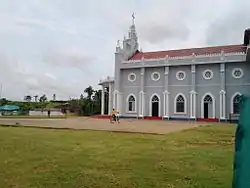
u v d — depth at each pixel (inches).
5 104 3449.8
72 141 611.8
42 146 527.8
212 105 1882.4
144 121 1660.9
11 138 647.1
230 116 1756.9
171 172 334.0
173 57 2020.2
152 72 2084.2
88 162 387.9
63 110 3125.0
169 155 440.8
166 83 2010.3
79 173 330.0
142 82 2091.5
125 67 2155.5
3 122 1332.4
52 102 3786.9
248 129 138.5
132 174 326.0
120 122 1493.6
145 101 2095.2
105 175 321.7
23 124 1192.8
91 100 2940.5
